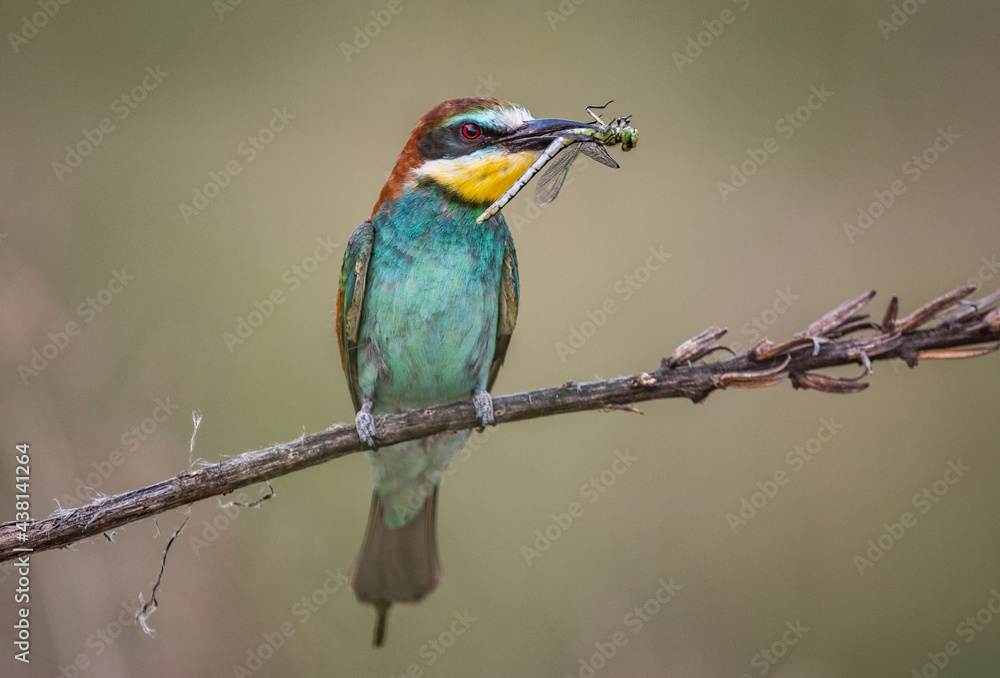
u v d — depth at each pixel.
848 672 10.66
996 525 11.18
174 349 11.30
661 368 6.71
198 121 13.62
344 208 13.10
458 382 9.09
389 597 9.60
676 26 14.99
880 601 10.91
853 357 6.18
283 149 13.54
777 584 11.04
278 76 14.34
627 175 13.73
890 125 14.30
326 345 11.76
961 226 13.30
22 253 11.40
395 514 9.60
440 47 14.74
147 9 14.17
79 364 10.47
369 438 7.34
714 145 14.09
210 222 12.66
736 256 13.12
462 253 8.80
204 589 9.82
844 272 13.09
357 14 14.69
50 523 6.30
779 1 14.96
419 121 9.17
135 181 12.78
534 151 8.87
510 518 11.28
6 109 13.20
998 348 6.06
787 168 13.93
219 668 9.67
